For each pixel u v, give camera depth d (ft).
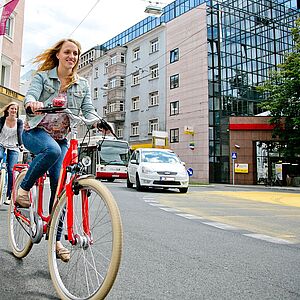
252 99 125.80
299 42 106.93
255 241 17.65
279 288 10.44
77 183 9.30
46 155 10.67
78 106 11.68
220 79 119.44
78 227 9.20
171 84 126.00
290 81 103.50
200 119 115.24
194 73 118.52
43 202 11.12
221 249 15.44
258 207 35.09
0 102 72.84
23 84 87.45
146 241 16.33
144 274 11.32
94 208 8.77
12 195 13.80
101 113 161.58
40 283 10.09
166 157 52.60
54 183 10.97
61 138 11.56
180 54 123.54
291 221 25.71
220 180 114.93
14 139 22.67
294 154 105.40
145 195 42.70
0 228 17.70
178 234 18.53
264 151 116.67
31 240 11.44
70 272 9.25
